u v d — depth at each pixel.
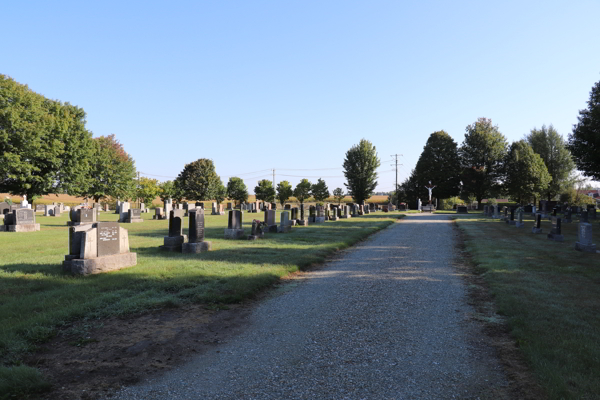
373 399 3.67
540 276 9.15
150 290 7.56
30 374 3.97
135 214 29.62
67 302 6.60
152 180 69.94
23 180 34.53
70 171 39.22
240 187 86.25
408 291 8.12
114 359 4.62
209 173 77.38
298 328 5.82
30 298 6.75
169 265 10.07
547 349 4.69
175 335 5.46
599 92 29.19
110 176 52.56
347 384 3.98
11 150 33.56
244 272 9.38
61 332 5.44
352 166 69.56
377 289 8.31
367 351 4.90
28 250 13.09
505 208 34.34
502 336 5.44
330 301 7.37
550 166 62.97
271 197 86.88
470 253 13.50
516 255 12.38
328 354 4.80
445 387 3.92
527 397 3.70
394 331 5.67
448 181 63.88
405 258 12.56
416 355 4.77
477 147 60.84
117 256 9.49
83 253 8.95
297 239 16.94
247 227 24.16
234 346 5.09
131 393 3.80
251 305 7.12
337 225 26.11
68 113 41.66
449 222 30.77
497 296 7.32
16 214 21.06
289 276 9.78
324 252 13.19
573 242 16.20
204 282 8.38
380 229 23.91
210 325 5.94
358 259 12.41
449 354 4.79
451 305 7.05
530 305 6.67
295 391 3.83
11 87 33.78
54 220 30.98
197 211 13.05
